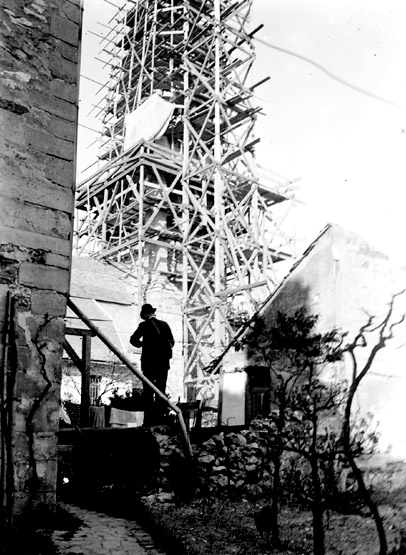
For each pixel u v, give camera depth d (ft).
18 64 19.63
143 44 89.35
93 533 17.31
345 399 26.78
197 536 17.99
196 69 81.51
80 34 21.58
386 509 21.42
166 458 23.15
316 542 18.19
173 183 80.18
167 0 92.48
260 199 79.36
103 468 24.32
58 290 19.34
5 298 18.04
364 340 28.50
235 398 34.19
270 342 32.35
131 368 21.56
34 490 17.51
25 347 18.19
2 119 18.95
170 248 80.74
